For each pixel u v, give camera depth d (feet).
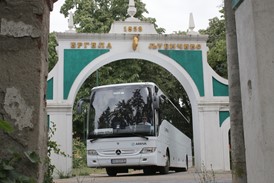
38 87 15.57
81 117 106.93
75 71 61.87
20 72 15.60
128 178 49.37
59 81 61.21
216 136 63.87
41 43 15.87
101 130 53.67
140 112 53.26
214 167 62.90
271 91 14.17
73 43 62.28
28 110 15.40
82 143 94.79
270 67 14.29
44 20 16.33
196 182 39.45
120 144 52.75
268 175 13.82
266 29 14.43
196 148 65.67
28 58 15.67
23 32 15.78
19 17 15.85
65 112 60.23
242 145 21.34
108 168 58.34
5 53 15.65
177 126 70.44
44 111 16.39
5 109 15.35
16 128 15.29
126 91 54.39
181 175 54.19
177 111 71.97
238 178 21.21
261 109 14.11
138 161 52.11
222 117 64.59
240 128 21.50
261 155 14.14
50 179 19.16
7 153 15.05
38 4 15.96
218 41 110.22
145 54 64.03
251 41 14.74
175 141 67.05
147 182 40.73
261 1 14.55
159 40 64.44
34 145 15.25
